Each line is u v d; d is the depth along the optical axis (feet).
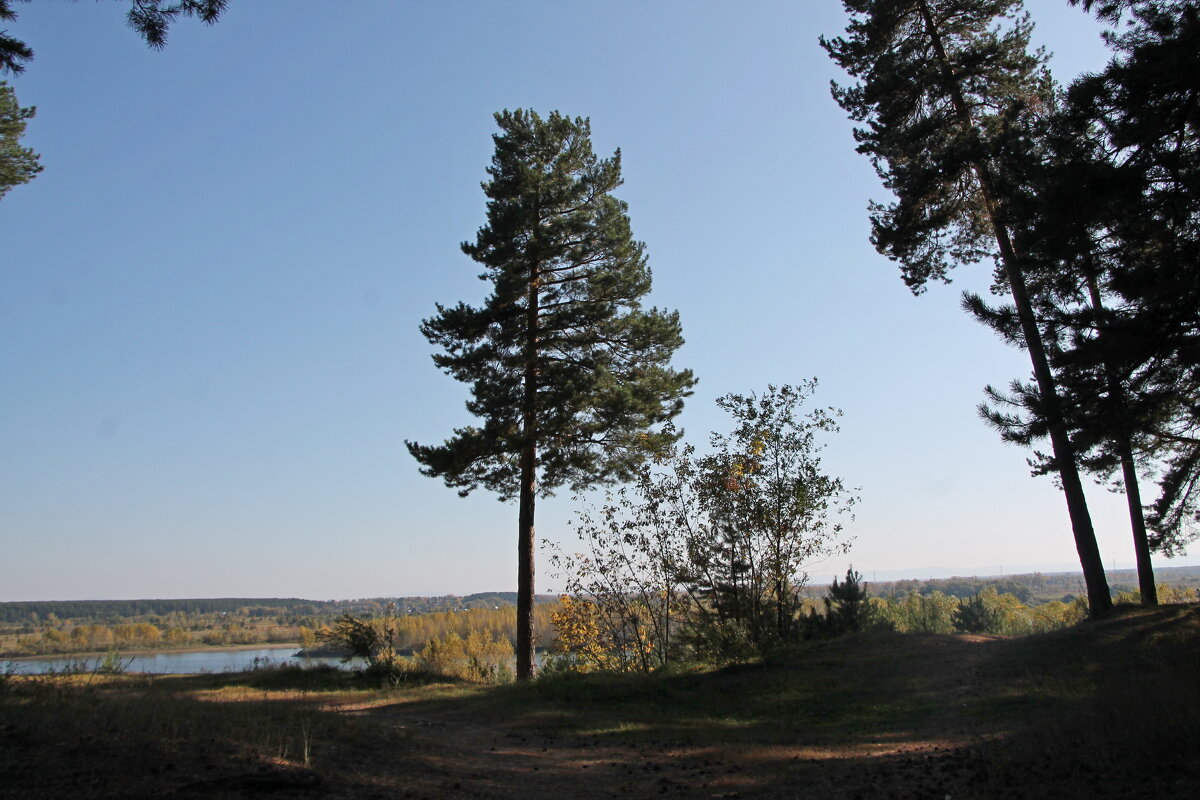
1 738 22.40
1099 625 51.67
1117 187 33.06
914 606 248.73
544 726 40.16
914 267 67.41
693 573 59.77
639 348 77.20
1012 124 56.13
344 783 24.00
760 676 52.31
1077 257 35.55
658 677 54.03
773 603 61.00
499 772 28.96
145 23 22.34
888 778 26.40
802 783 26.94
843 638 66.08
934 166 60.80
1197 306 31.86
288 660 69.00
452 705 47.60
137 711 28.37
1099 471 51.34
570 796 25.73
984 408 40.63
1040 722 30.58
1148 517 49.24
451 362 73.00
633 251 78.64
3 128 62.80
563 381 71.77
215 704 34.60
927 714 39.86
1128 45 34.04
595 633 75.20
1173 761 22.56
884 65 65.21
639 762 31.37
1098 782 22.11
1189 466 45.55
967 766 26.58
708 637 57.26
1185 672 34.94
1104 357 34.50
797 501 59.11
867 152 67.56
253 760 24.43
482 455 71.05
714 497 60.13
